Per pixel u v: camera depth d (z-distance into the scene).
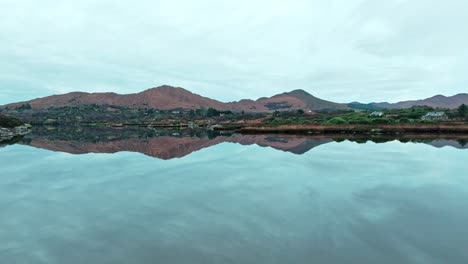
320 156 29.67
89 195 15.41
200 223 11.16
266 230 10.43
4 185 17.81
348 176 19.86
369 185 17.23
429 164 24.50
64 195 15.45
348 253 8.65
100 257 8.52
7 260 8.39
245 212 12.46
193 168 23.50
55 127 138.75
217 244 9.27
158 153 34.22
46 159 29.33
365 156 29.41
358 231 10.30
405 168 22.70
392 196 14.86
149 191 16.17
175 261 8.22
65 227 10.90
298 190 16.16
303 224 10.99
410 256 8.45
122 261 8.27
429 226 10.74
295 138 55.00
